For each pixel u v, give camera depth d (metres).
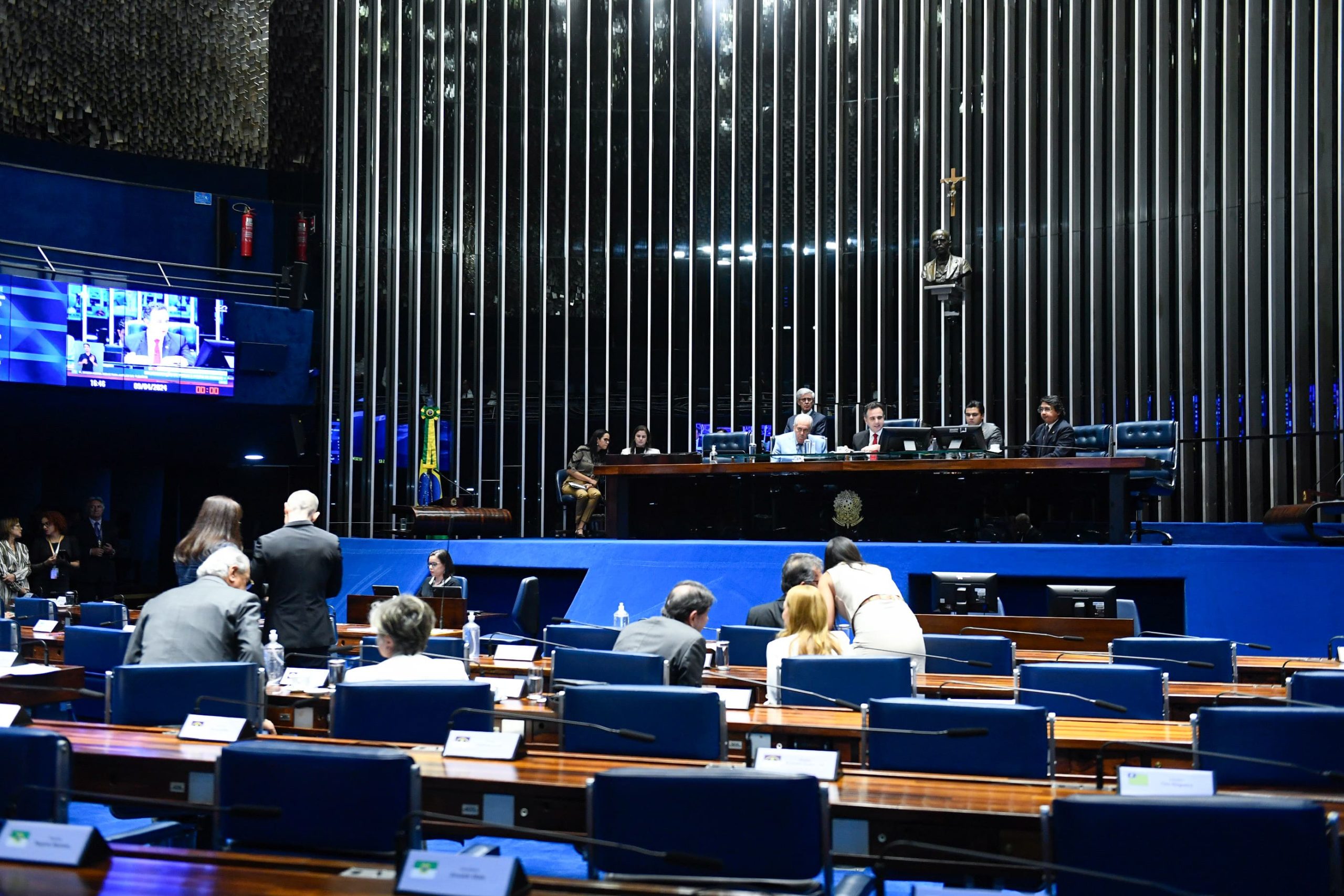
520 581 11.26
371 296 17.41
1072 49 15.36
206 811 2.87
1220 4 14.66
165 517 19.83
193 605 4.48
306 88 18.58
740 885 2.29
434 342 17.48
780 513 10.45
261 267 17.23
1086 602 7.50
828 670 4.23
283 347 15.45
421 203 17.64
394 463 17.17
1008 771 3.17
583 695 3.47
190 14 18.02
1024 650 7.07
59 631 7.81
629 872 2.33
